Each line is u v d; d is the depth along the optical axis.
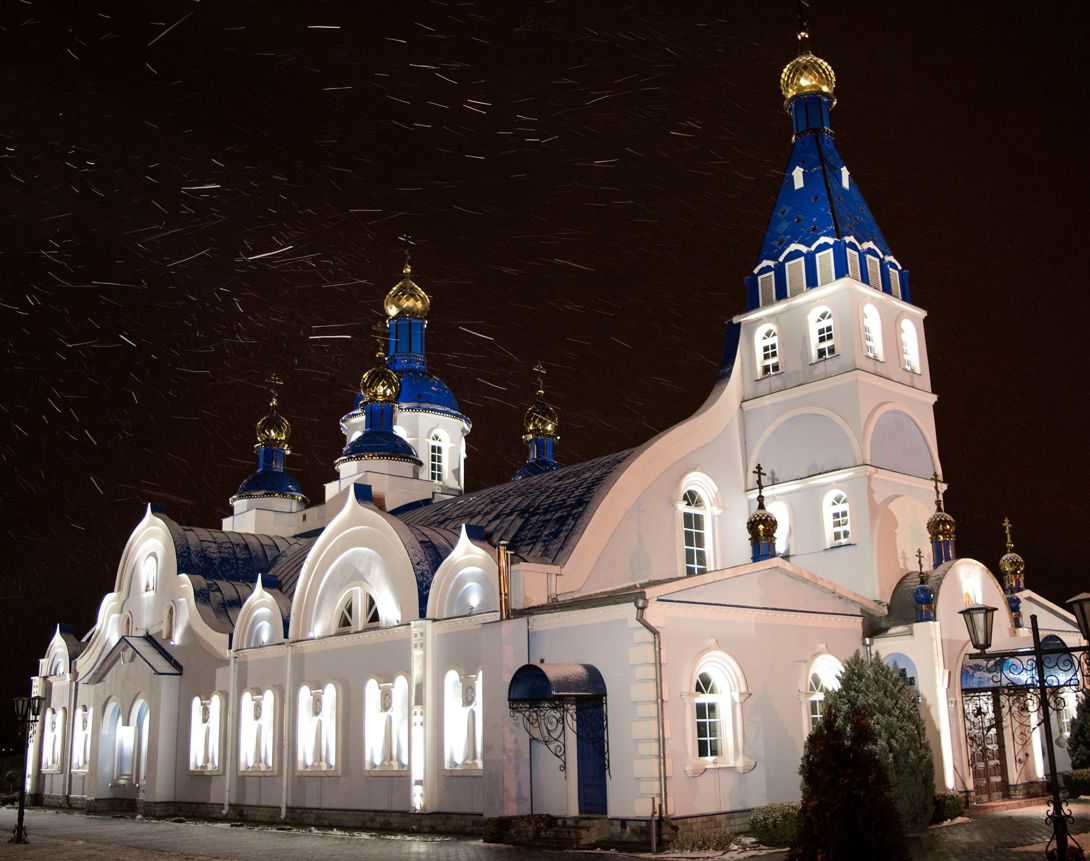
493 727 27.42
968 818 27.91
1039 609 37.28
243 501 51.31
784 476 35.94
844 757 13.69
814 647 29.20
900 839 13.30
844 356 35.09
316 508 48.53
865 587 33.06
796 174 38.75
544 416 52.97
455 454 53.88
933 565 33.47
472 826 28.25
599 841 25.06
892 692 25.88
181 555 43.03
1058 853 16.41
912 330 37.75
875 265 37.06
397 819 30.55
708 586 26.88
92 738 44.16
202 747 39.41
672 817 24.47
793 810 23.75
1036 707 33.25
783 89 40.25
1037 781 33.00
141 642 42.75
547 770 27.08
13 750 60.50
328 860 24.08
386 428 47.78
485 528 34.06
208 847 28.05
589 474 33.97
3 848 28.83
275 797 35.28
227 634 39.00
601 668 26.17
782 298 37.28
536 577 28.59
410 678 30.88
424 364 55.62
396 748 31.27
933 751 29.39
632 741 25.05
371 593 33.47
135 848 28.27
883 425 35.28
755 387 37.44
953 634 31.06
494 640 27.95
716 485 35.22
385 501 45.22
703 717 26.27
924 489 36.19
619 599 25.78
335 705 33.59
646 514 32.44
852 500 34.03
